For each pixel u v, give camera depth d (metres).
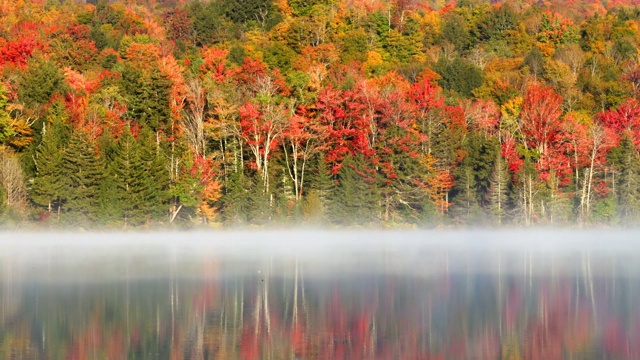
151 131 107.25
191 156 104.56
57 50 150.38
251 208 105.00
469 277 61.28
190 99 117.81
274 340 41.56
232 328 43.94
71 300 51.50
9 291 54.72
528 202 111.25
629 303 50.56
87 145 98.69
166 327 44.12
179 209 103.38
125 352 39.41
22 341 41.28
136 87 116.12
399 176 108.62
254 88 125.00
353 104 115.62
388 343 41.09
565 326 44.47
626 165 116.12
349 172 108.06
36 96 114.06
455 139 117.56
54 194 96.50
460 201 111.06
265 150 111.25
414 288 55.78
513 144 120.50
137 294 53.56
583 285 57.50
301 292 54.22
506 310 48.56
